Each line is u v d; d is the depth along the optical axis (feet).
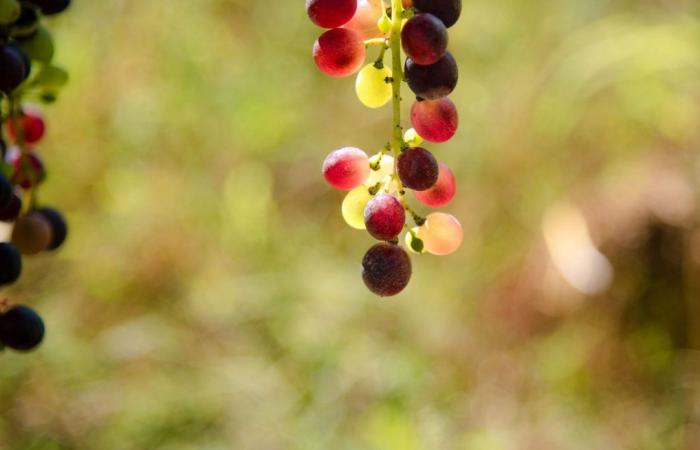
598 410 3.31
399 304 3.54
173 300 3.68
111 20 4.00
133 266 3.71
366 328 3.49
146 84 3.99
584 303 3.52
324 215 3.96
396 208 1.40
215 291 3.65
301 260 3.78
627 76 3.75
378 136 3.96
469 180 3.78
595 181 3.73
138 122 3.93
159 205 3.84
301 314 3.52
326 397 3.19
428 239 1.46
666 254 3.53
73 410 3.18
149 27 4.05
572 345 3.46
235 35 4.20
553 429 3.20
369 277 1.40
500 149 3.78
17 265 1.60
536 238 3.65
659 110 3.71
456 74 1.37
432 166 1.40
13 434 3.10
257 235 3.81
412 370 3.27
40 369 3.28
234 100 4.00
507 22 4.07
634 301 3.53
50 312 3.52
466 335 3.50
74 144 3.86
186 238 3.79
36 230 1.64
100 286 3.63
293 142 4.02
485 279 3.65
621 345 3.49
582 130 3.79
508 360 3.48
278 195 3.99
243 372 3.32
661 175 3.63
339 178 1.45
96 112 3.90
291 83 4.13
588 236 3.60
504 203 3.75
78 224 3.78
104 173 3.88
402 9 1.41
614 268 3.55
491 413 3.25
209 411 3.16
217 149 3.98
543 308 3.56
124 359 3.39
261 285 3.66
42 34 1.63
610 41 3.82
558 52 3.86
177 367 3.38
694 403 3.28
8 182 1.57
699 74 3.74
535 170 3.76
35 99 1.69
